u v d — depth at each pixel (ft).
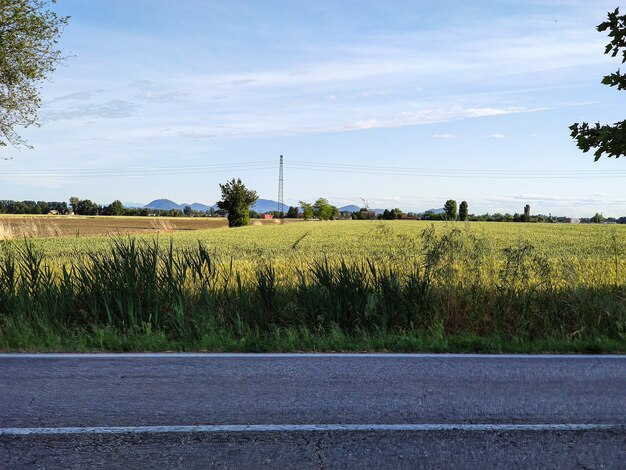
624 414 14.85
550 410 15.08
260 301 28.30
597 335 25.95
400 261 34.19
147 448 12.35
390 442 12.84
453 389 16.92
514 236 129.80
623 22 29.37
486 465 11.75
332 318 26.76
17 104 67.21
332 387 16.99
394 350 22.85
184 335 24.26
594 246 97.96
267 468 11.46
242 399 15.74
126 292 27.02
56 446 12.41
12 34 63.62
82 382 17.21
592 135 30.55
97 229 194.59
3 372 18.30
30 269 29.25
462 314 28.07
